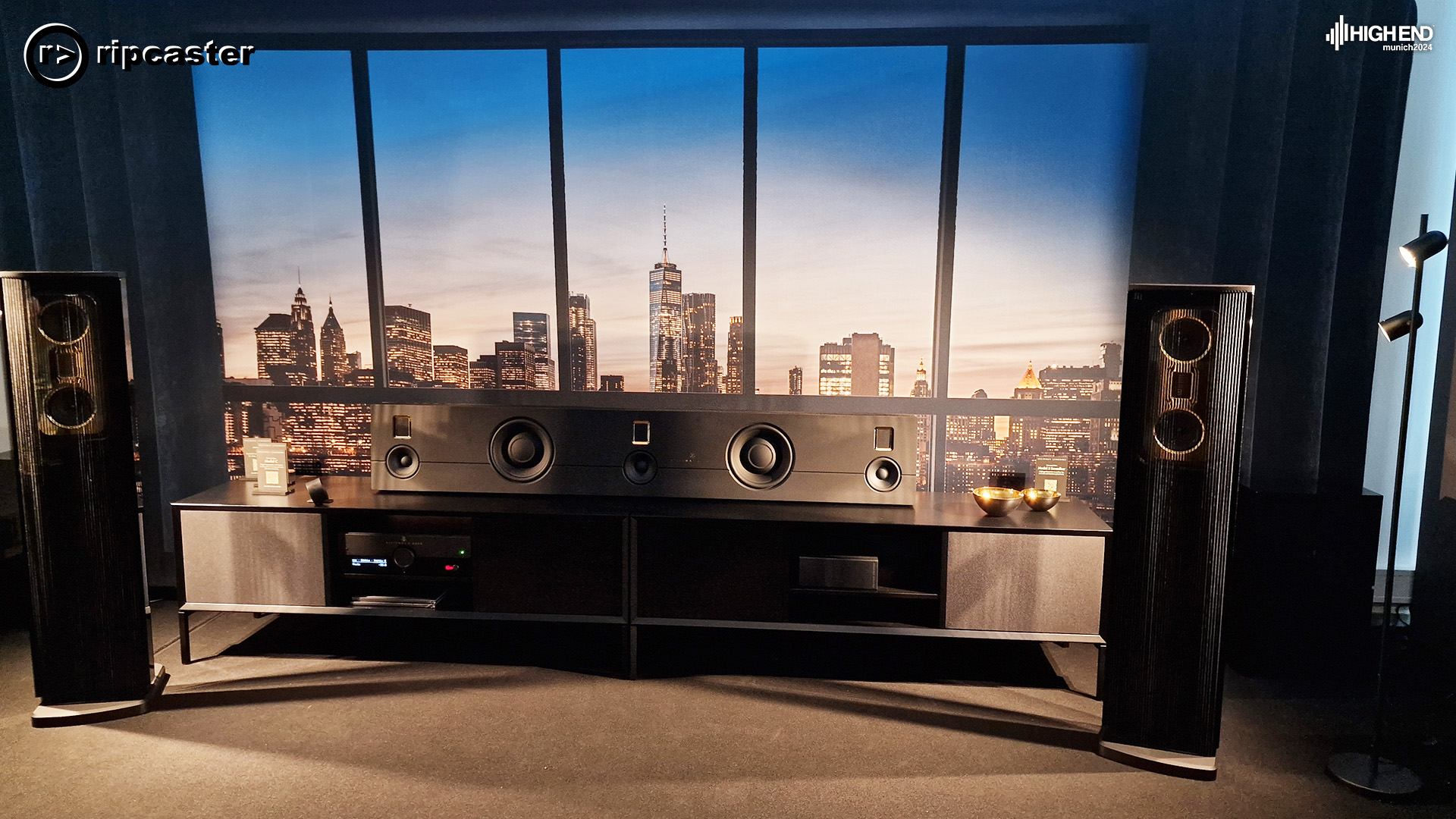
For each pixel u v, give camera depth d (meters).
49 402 2.03
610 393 3.07
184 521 2.43
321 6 2.91
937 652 2.64
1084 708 2.26
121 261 2.93
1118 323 2.89
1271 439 2.59
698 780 1.89
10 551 2.84
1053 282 2.90
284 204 3.05
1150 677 1.94
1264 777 1.91
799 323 3.00
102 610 2.13
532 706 2.24
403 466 2.60
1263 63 2.54
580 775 1.90
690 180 2.96
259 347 3.11
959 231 2.90
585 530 2.38
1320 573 2.41
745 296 2.99
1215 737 1.91
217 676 2.41
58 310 2.01
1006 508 2.37
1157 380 1.85
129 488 2.12
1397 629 2.76
